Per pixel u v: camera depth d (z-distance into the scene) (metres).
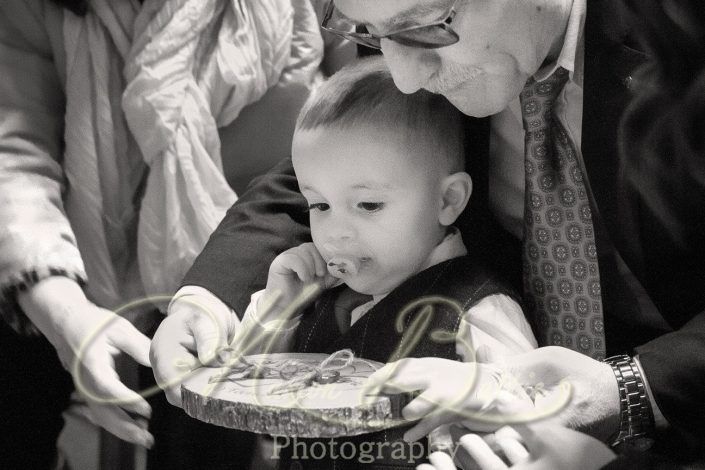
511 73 0.91
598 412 0.89
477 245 1.09
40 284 1.28
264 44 1.43
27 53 1.43
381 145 0.96
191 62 1.41
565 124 1.00
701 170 0.93
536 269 1.04
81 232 1.41
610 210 0.96
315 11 1.52
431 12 0.86
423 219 0.99
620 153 0.95
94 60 1.41
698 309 0.99
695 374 0.90
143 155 1.39
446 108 1.00
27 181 1.37
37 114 1.43
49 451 1.44
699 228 0.96
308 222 1.21
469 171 1.06
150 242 1.38
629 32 0.94
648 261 0.97
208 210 1.39
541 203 1.02
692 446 0.92
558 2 0.91
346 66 1.06
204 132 1.41
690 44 0.92
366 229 0.98
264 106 1.46
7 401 1.42
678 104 0.93
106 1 1.42
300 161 0.99
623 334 1.06
